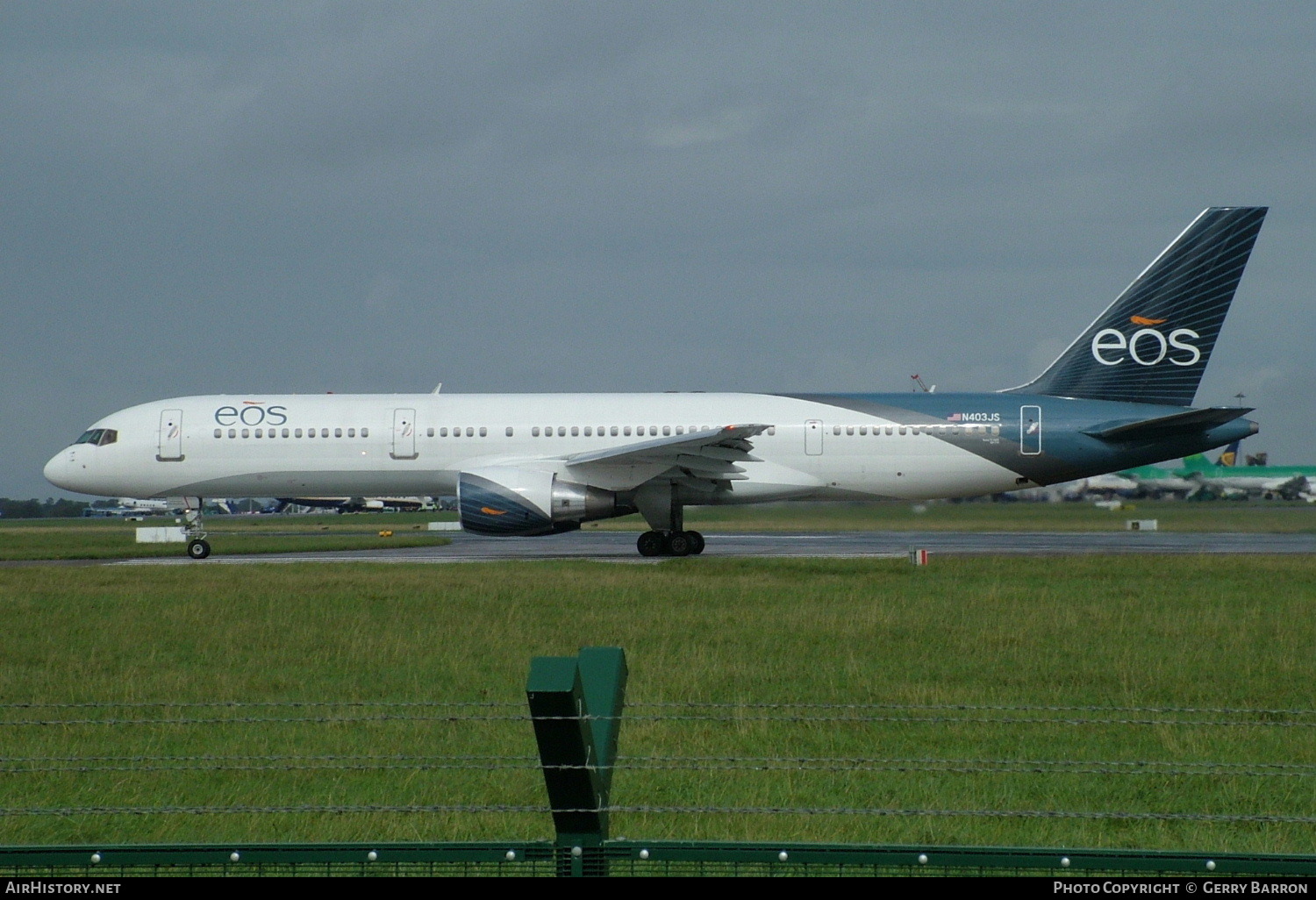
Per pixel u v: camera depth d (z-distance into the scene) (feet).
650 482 410.31
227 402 444.55
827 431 423.23
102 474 440.04
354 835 110.22
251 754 138.51
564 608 260.42
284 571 359.25
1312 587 295.28
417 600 274.57
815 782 126.41
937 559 380.78
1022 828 110.73
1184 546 478.59
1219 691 172.14
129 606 270.05
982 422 422.41
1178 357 428.15
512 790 124.47
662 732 146.30
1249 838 107.65
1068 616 239.30
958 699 165.99
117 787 126.11
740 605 261.85
